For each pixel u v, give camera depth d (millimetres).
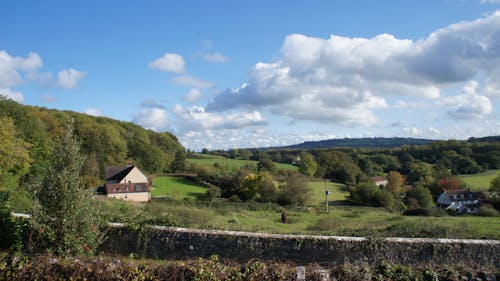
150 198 52438
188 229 12703
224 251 12195
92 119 75438
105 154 65250
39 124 44500
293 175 52438
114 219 13867
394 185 59094
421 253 11766
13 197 15289
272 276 9508
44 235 10086
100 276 9227
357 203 50969
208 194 54219
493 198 47500
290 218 29422
